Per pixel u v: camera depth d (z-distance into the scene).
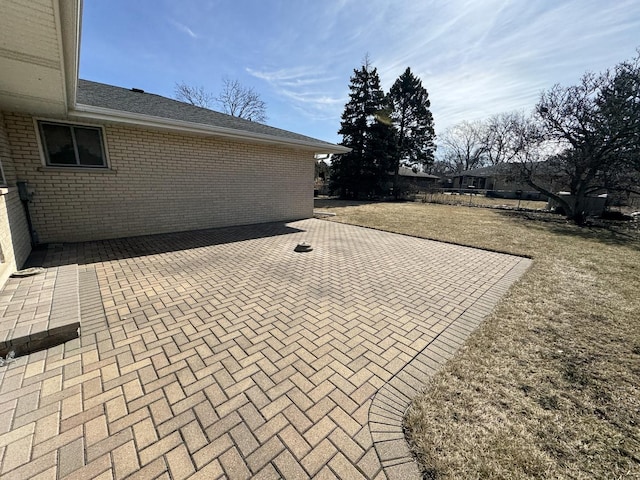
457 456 1.44
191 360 2.17
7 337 2.07
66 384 1.86
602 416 1.75
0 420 1.56
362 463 1.39
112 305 3.08
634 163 11.62
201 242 6.11
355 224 9.49
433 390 1.92
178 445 1.45
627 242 7.71
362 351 2.37
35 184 4.96
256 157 8.35
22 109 4.50
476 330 2.79
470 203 19.33
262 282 3.91
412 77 23.47
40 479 1.26
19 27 2.26
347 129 21.33
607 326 2.93
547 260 5.57
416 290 3.82
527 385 2.02
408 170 34.41
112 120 5.07
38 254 4.67
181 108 7.57
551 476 1.36
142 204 6.28
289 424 1.61
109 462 1.35
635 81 10.87
